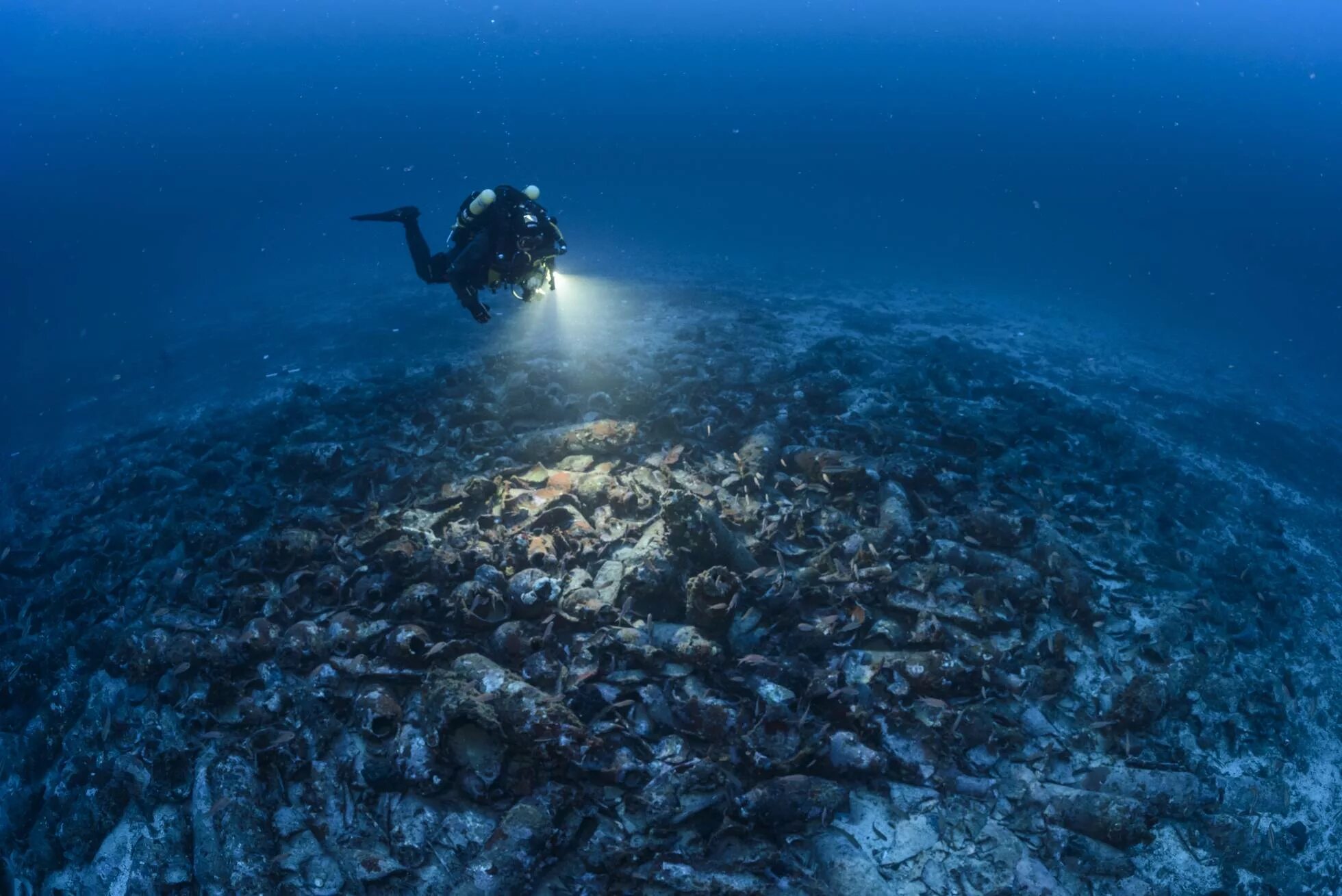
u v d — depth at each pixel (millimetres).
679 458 7656
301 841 4492
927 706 5090
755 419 8742
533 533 6469
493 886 3916
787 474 7539
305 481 8375
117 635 6230
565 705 4637
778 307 16531
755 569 5910
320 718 5043
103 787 4934
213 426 10883
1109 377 13516
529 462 7898
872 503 7188
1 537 8805
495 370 10961
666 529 5883
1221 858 4605
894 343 14086
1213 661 6219
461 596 5441
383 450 8602
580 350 12438
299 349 15133
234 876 4207
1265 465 10312
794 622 5598
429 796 4598
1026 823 4660
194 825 4535
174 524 7730
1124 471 8836
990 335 15695
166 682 5523
